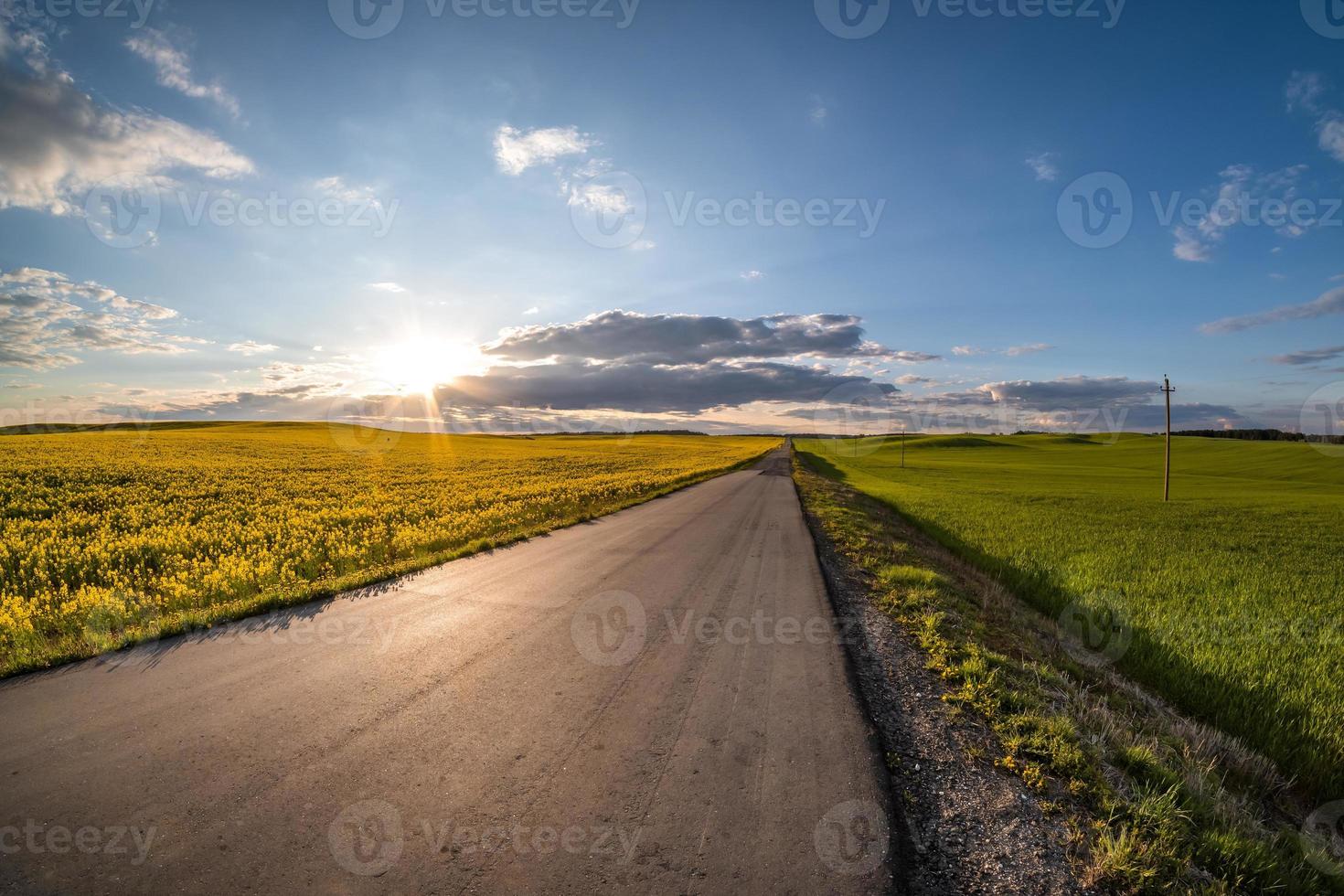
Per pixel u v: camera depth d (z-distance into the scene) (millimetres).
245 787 3525
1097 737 4492
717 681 5219
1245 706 5715
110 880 2752
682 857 2949
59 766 3725
